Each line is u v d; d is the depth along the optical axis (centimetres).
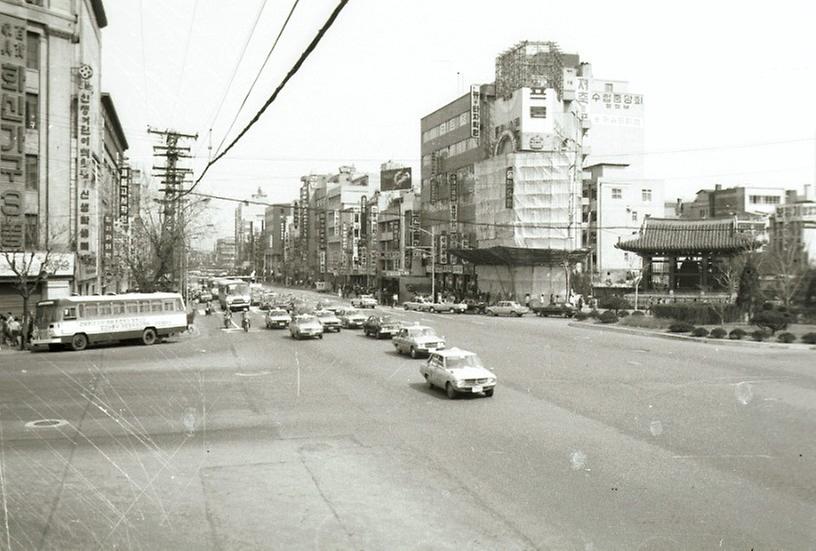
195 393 2181
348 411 1895
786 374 2478
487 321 5150
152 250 6944
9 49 3897
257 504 1120
